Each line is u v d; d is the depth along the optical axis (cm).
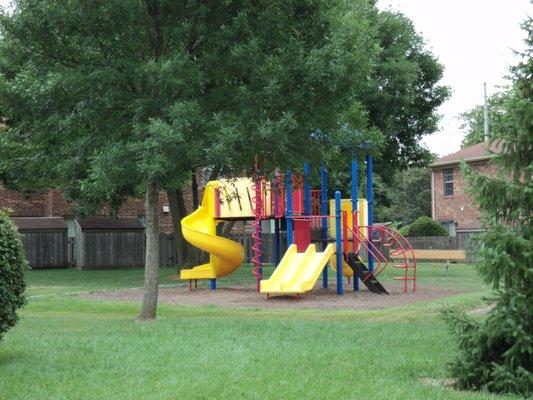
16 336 1077
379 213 5578
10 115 1414
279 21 1305
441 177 4175
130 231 3712
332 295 1958
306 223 2059
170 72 1229
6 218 869
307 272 1894
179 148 1212
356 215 2055
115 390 686
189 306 1686
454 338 839
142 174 1251
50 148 1526
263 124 1248
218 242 2128
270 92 1269
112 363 834
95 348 950
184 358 864
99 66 1327
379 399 650
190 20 1325
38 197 3706
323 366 812
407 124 3100
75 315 1502
